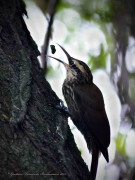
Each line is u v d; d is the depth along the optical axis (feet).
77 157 26.27
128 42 40.73
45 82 28.78
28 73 26.09
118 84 38.63
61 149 24.39
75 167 24.94
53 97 28.35
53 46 31.71
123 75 38.75
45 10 43.70
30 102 25.39
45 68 37.22
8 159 21.62
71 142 26.81
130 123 38.24
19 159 21.94
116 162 36.27
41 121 24.88
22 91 25.04
